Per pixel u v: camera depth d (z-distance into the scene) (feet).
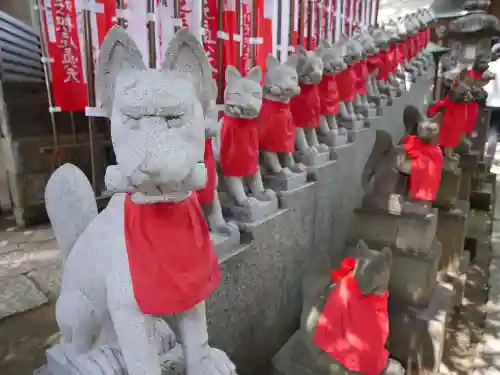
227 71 5.15
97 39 7.00
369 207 7.06
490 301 8.73
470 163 10.17
